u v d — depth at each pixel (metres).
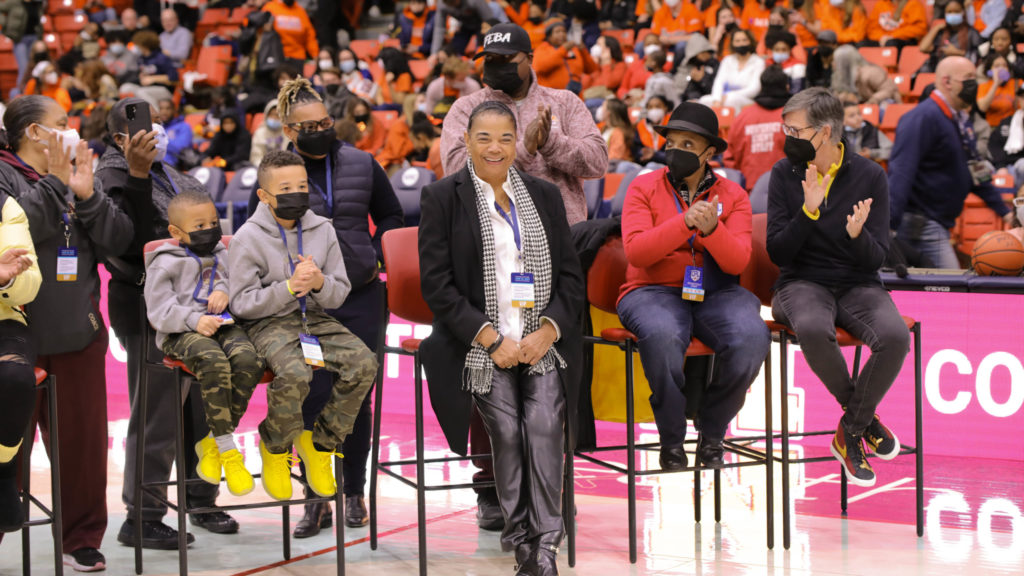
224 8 13.35
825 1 10.06
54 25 13.37
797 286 3.86
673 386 3.50
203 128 10.51
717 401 3.64
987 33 9.26
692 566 3.50
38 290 3.21
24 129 3.33
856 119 7.79
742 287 3.81
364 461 4.11
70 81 11.38
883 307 3.75
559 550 3.70
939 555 3.61
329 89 10.01
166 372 3.70
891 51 9.51
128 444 3.80
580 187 4.09
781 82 6.92
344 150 3.96
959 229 6.73
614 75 10.23
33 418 3.44
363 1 13.84
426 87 10.28
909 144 5.54
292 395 3.15
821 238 3.88
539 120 3.72
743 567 3.48
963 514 4.14
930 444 5.21
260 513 4.32
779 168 3.96
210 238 3.30
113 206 3.38
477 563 3.57
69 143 3.30
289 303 3.30
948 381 5.16
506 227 3.37
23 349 3.10
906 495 4.45
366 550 3.75
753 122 6.99
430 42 11.72
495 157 3.30
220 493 4.62
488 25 10.82
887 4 9.90
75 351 3.43
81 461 3.47
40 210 3.23
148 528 3.76
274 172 3.25
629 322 3.64
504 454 3.27
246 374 3.17
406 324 6.29
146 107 3.45
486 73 3.89
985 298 5.05
